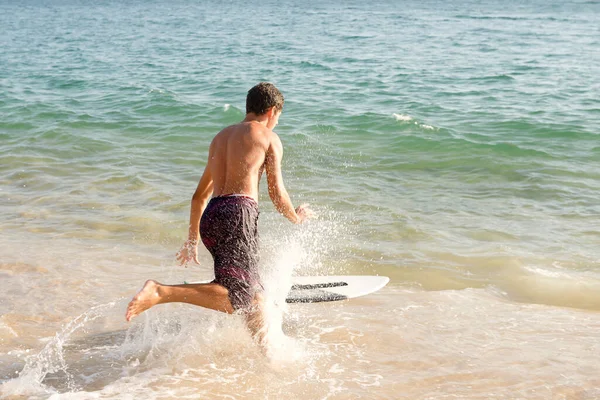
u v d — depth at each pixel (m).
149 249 5.74
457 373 3.61
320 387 3.44
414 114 12.87
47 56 23.86
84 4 82.94
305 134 10.86
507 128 11.39
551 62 21.27
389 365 3.71
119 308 4.45
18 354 3.76
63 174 8.20
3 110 12.84
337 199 7.25
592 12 58.94
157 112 12.93
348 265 5.38
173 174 8.24
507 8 67.94
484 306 4.62
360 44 28.06
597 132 10.80
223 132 4.02
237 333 4.02
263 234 6.06
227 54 24.36
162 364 3.66
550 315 4.47
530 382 3.50
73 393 3.30
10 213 6.65
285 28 38.56
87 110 13.02
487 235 6.09
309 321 4.32
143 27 40.34
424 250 5.72
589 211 6.80
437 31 35.66
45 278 4.96
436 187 7.82
